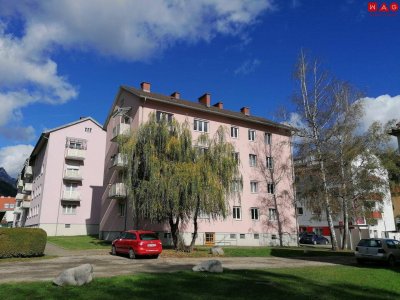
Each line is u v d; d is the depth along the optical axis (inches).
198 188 878.4
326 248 1386.6
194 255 860.0
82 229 1747.0
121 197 1241.4
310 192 1282.0
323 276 523.8
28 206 2119.8
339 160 1222.9
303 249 1189.1
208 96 1542.8
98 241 1266.0
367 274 559.2
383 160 1218.0
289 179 1567.4
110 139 1467.8
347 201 1279.5
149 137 952.3
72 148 1800.0
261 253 975.6
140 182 911.7
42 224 1653.5
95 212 1800.0
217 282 432.8
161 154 932.0
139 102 1268.5
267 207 1486.2
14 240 730.8
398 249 773.3
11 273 519.8
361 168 1236.5
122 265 637.9
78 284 390.3
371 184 1230.3
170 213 914.7
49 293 346.9
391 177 1280.8
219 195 900.6
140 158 950.4
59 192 1727.4
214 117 1432.1
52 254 834.8
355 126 1229.7
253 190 1476.4
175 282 423.2
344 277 520.1
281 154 1585.9
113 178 1368.1
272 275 517.7
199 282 427.8
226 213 941.2
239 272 536.1
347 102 1236.5
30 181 2325.3
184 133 957.8
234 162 969.5
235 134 1483.8
